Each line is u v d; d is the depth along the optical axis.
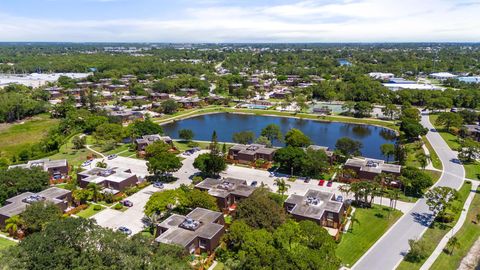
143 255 50.12
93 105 192.00
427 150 130.00
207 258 63.75
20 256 47.34
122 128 139.75
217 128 175.50
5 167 102.69
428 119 181.25
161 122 182.88
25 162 116.19
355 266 62.19
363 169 102.88
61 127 149.25
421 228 75.75
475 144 120.38
